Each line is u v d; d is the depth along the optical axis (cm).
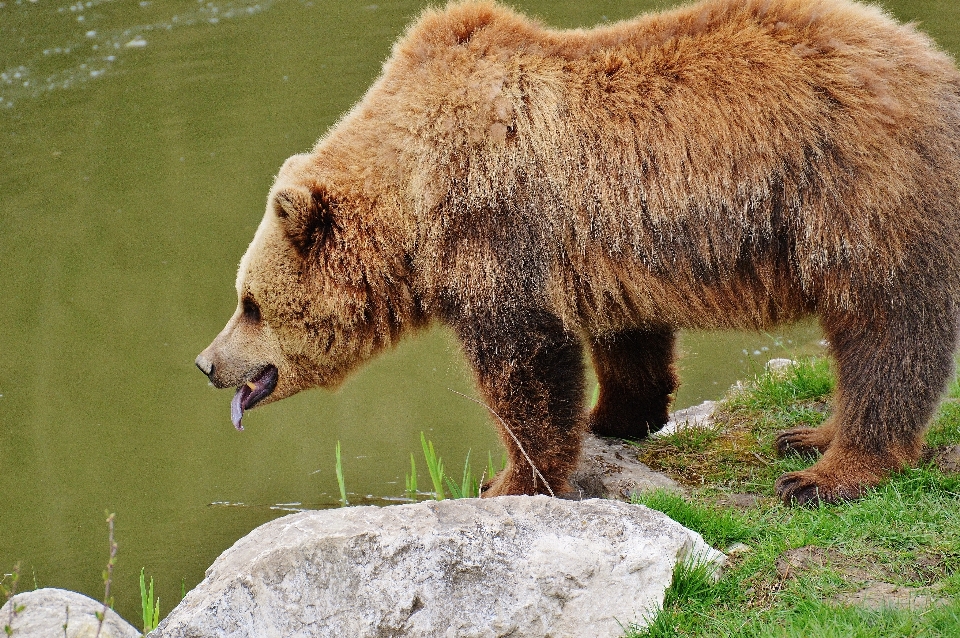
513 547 882
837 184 978
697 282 1032
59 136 2209
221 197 2039
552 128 1018
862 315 1001
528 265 1027
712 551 928
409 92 1069
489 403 1082
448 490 1392
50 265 1927
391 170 1059
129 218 2019
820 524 978
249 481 1458
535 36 1065
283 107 2250
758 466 1185
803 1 1028
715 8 1041
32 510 1422
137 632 1038
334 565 897
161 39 2534
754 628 839
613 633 859
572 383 1064
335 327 1114
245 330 1134
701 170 999
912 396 1001
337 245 1077
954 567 901
